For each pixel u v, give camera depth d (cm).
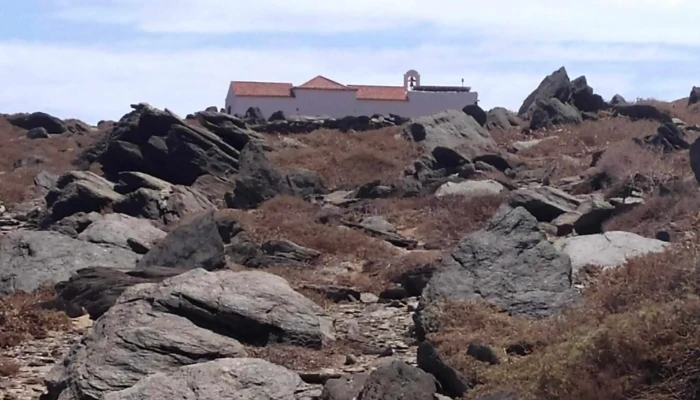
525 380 957
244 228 2208
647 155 2928
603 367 905
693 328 905
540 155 3656
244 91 6103
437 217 2378
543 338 1127
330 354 1228
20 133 5150
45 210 2888
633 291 1234
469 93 6203
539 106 4334
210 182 3186
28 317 1461
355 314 1522
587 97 4559
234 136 3569
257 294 1276
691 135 3572
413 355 1227
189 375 970
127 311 1174
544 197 2322
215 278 1283
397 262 1850
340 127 4466
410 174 3362
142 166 3381
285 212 2577
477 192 2630
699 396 844
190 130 3372
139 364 1059
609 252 1702
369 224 2302
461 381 984
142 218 2512
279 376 988
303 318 1269
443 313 1278
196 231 1822
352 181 3344
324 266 1942
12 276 1764
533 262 1362
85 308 1545
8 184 3506
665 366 880
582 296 1351
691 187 2261
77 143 4784
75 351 1121
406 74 7112
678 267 1239
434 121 3941
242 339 1230
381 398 895
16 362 1255
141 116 3512
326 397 962
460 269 1360
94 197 2650
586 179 2795
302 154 3659
